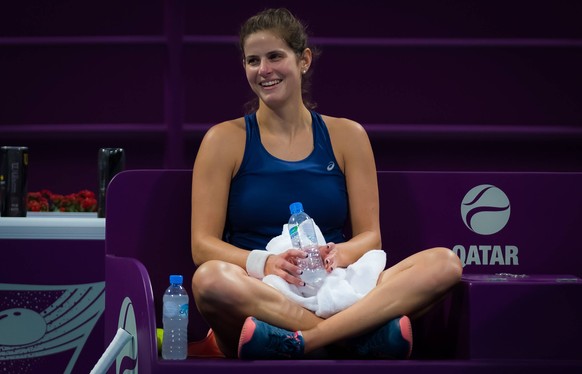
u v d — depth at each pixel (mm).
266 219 10234
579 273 10953
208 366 8562
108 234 10562
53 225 11594
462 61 29109
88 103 28625
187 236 10727
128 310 9492
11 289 11523
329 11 29047
